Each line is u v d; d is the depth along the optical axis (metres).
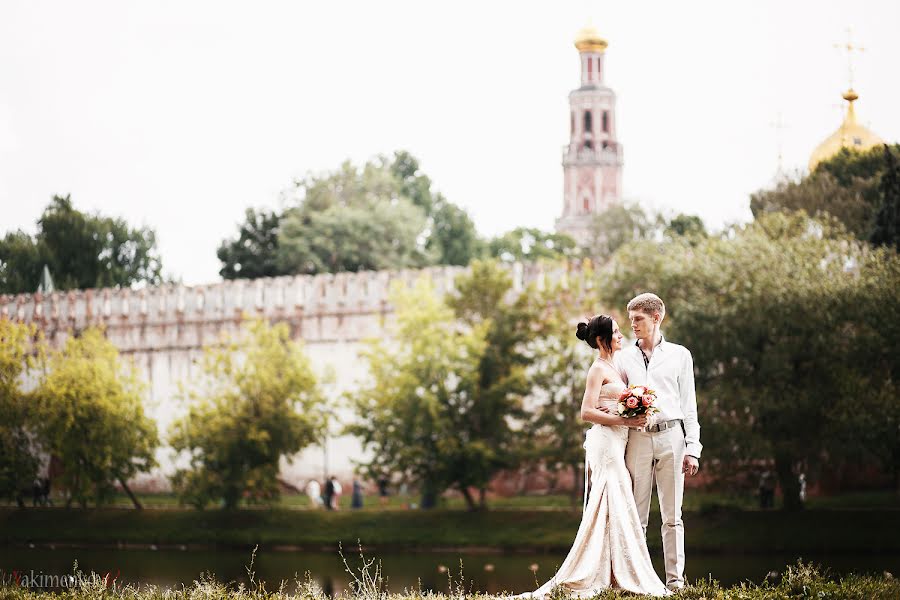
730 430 36.28
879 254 38.84
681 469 12.45
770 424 36.97
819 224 41.81
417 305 43.47
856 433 35.81
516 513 40.00
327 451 50.50
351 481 49.91
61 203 80.88
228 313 53.56
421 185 94.19
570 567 12.02
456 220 93.19
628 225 86.69
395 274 50.91
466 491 41.50
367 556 37.41
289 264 80.06
